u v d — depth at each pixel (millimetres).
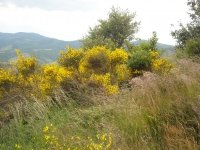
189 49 11438
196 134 4320
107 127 5227
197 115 4543
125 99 6082
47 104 7230
